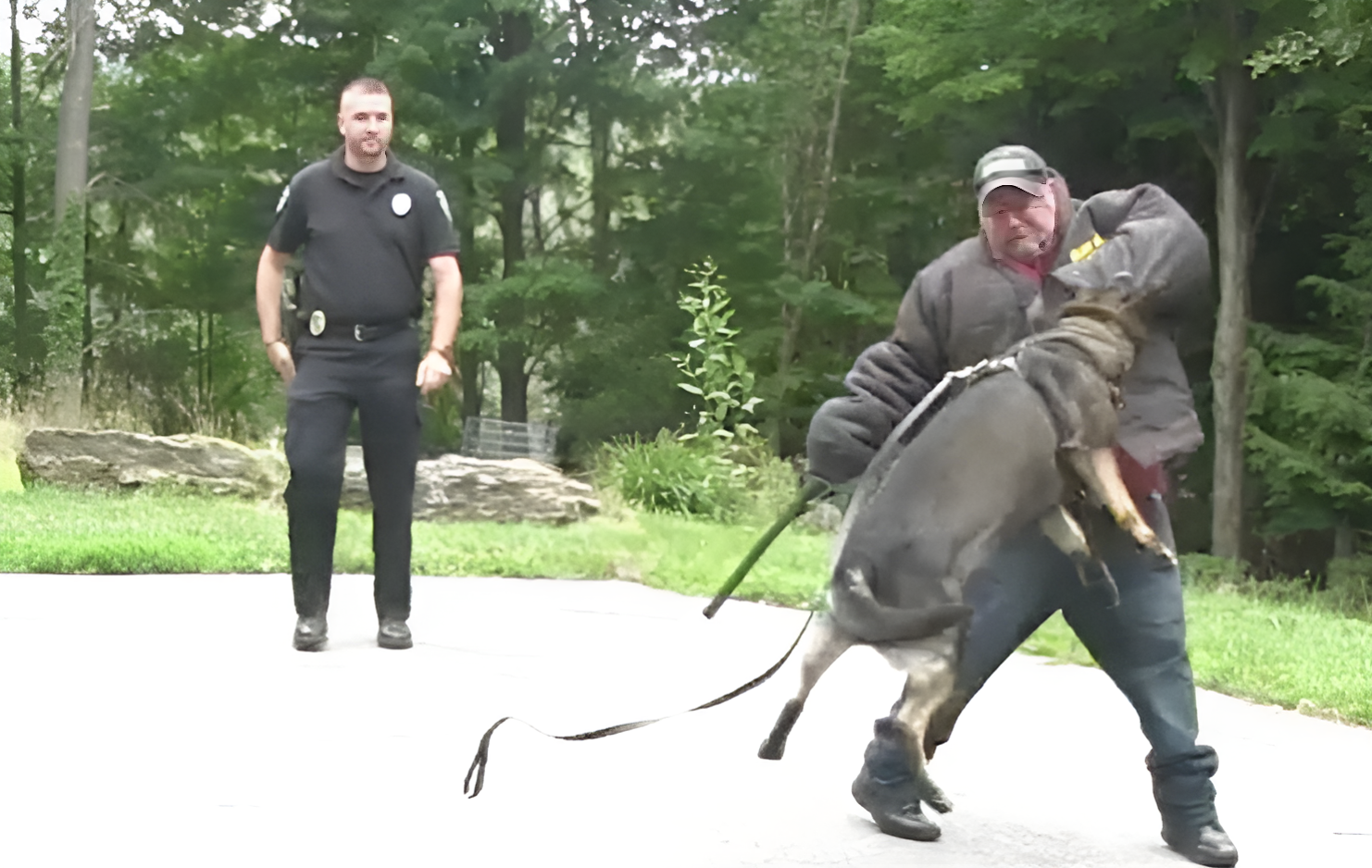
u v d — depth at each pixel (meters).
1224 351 9.02
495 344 19.53
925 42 10.23
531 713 4.26
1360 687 5.18
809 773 3.60
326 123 20.77
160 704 4.19
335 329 5.34
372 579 8.00
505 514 11.12
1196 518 9.12
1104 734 4.25
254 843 2.90
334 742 3.79
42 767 3.44
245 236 20.75
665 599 7.18
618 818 3.15
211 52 20.73
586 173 21.55
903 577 2.73
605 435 16.56
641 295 19.64
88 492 12.05
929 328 2.88
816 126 15.65
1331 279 12.19
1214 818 2.95
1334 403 11.49
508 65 20.48
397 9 20.05
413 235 5.44
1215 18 9.92
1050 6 9.35
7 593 6.57
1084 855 2.95
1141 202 2.83
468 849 2.91
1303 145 10.98
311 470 5.28
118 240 20.95
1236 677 5.45
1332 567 11.53
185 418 16.23
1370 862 3.02
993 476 2.69
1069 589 2.84
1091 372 2.68
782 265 15.73
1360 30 9.92
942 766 3.80
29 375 18.16
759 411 10.73
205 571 7.81
